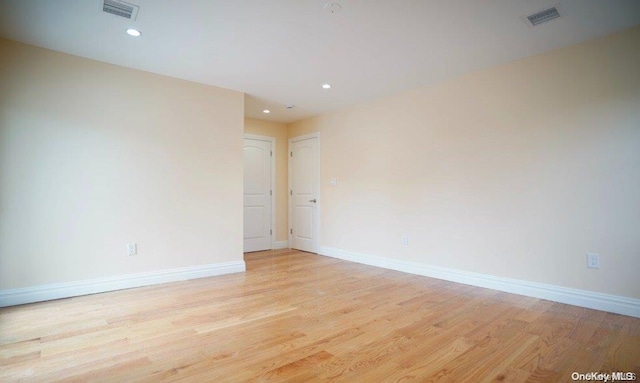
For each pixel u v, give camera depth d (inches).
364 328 93.0
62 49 120.0
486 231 135.7
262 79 150.6
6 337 86.9
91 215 127.0
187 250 149.9
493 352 78.7
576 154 113.5
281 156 242.1
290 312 106.1
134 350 79.7
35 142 116.9
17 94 114.1
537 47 117.2
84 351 79.2
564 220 115.9
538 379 67.1
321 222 215.5
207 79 150.4
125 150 134.9
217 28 104.5
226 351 79.2
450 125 148.3
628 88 103.7
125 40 112.8
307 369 70.9
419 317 101.5
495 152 133.5
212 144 158.1
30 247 115.3
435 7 92.2
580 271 112.3
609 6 91.7
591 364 72.9
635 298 101.7
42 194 117.7
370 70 139.5
